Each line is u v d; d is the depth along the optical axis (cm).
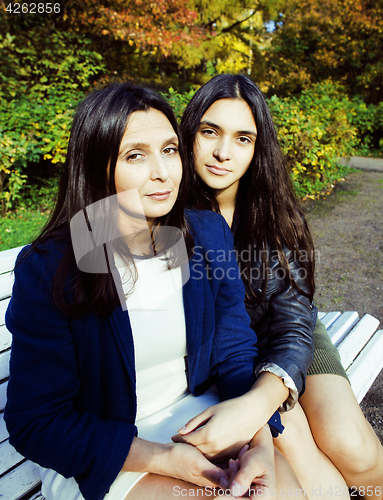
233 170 147
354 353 191
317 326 171
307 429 135
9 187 523
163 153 104
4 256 157
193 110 147
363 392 173
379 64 1143
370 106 1066
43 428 100
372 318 219
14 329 101
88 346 104
